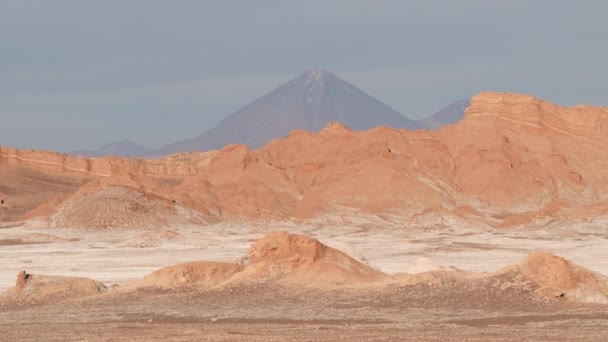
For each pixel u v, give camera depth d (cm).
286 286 17362
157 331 12900
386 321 14188
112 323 14438
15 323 14638
